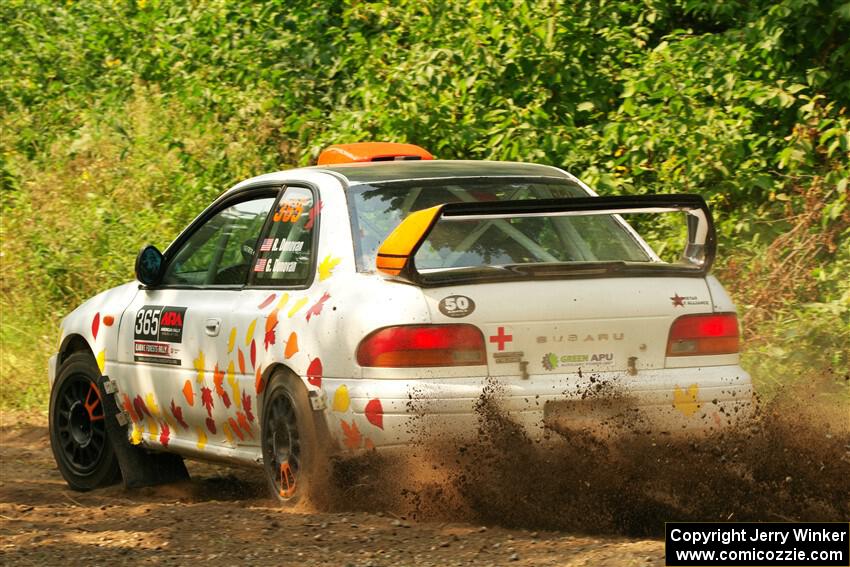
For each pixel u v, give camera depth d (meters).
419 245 15.30
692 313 16.28
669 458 15.69
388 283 15.84
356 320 15.80
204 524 16.02
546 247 17.27
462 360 15.35
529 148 27.64
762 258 25.28
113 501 19.81
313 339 16.36
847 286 24.08
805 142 26.44
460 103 29.58
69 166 38.09
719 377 16.17
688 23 33.00
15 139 40.41
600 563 13.12
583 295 15.81
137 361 20.36
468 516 15.55
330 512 16.41
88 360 21.61
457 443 15.23
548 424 15.35
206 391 18.69
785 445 16.14
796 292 24.50
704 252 16.81
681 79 28.09
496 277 15.67
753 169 27.06
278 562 13.95
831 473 15.85
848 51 27.73
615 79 29.77
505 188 18.16
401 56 31.42
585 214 15.57
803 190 25.92
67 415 21.95
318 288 16.81
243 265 18.88
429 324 15.35
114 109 38.72
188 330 19.14
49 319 32.94
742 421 16.16
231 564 13.97
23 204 36.78
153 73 38.94
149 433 20.44
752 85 27.64
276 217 18.61
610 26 30.20
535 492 15.30
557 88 29.59
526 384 15.38
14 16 43.84
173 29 37.25
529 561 13.44
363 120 29.73
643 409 15.71
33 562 14.35
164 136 35.84
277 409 17.16
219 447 18.75
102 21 41.19
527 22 28.72
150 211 34.94
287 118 33.41
